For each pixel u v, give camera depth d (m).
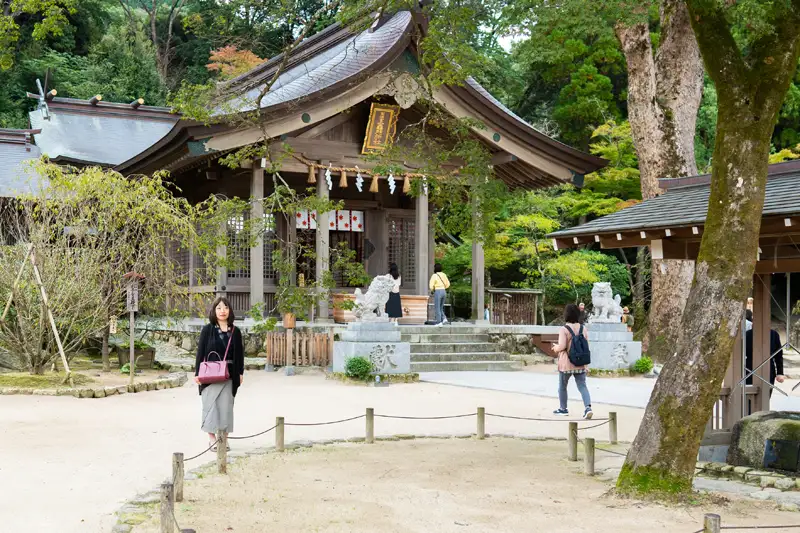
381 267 24.59
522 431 10.54
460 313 32.88
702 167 32.62
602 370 18.23
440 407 12.54
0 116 36.09
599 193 30.31
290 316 17.78
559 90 37.78
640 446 6.88
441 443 9.59
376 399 13.32
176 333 21.89
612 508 6.47
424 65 11.27
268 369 18.17
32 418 10.48
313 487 7.16
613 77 36.16
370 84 19.94
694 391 6.68
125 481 7.26
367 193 24.69
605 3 11.61
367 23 10.41
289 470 7.87
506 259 29.31
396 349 16.19
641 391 15.16
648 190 22.31
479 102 21.06
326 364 17.53
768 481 7.56
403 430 10.47
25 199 14.50
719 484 7.58
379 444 9.44
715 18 6.77
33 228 14.02
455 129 11.22
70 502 6.50
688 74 22.08
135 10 47.62
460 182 10.85
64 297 13.89
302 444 9.26
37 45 38.69
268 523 5.96
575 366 11.68
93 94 38.22
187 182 23.89
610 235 9.19
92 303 14.22
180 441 9.22
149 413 11.23
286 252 21.48
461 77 10.37
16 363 15.31
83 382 13.89
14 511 6.21
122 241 14.52
